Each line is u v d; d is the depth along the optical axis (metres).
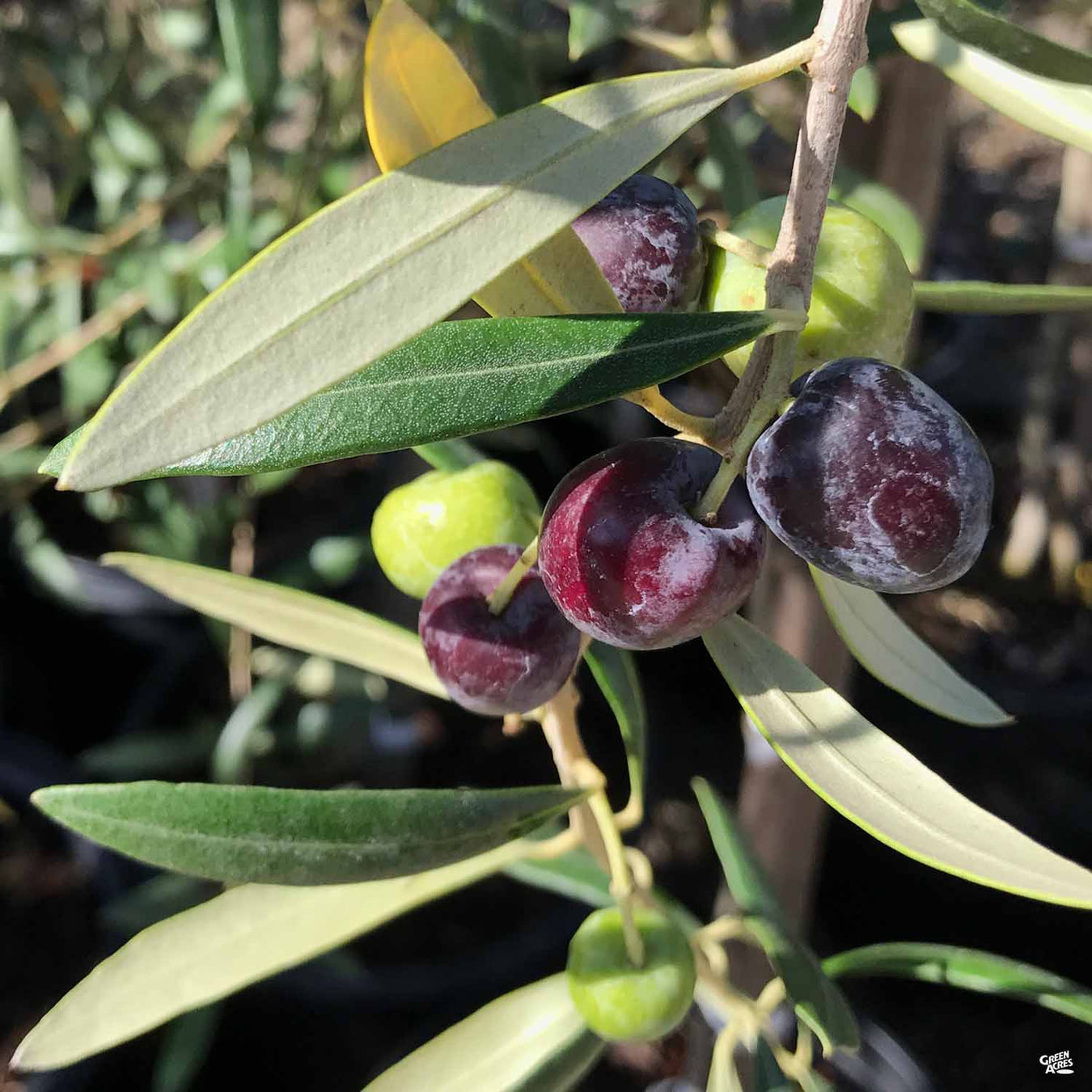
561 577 0.09
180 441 0.07
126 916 0.34
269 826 0.10
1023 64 0.10
